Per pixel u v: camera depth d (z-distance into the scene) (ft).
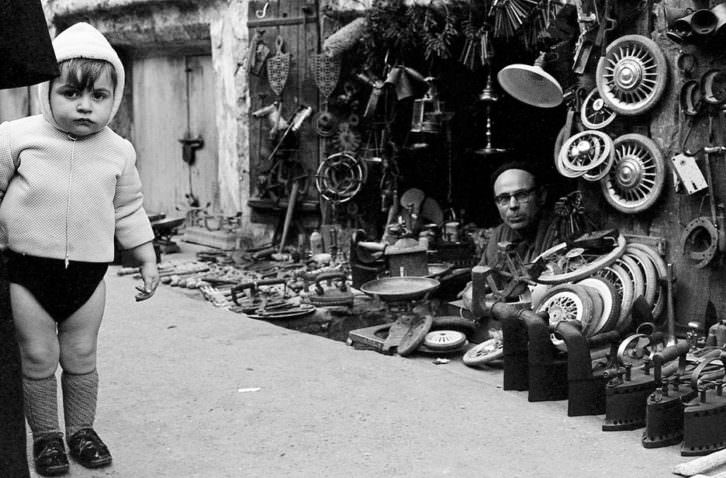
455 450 10.89
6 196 9.66
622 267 15.30
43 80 7.41
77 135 9.77
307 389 13.37
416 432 11.52
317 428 11.71
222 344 16.08
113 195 10.14
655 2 15.24
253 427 11.77
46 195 9.60
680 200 15.06
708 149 14.29
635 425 11.48
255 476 10.19
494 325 15.78
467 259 20.80
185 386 13.56
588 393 12.06
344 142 24.70
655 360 11.34
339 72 24.43
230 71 28.14
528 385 13.03
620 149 15.71
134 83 34.09
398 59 23.62
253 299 19.95
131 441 11.30
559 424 11.76
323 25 25.18
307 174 25.95
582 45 16.21
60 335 10.34
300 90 25.81
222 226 28.66
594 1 15.87
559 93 16.56
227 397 13.01
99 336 16.66
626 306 14.53
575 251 15.58
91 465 10.31
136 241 10.64
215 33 28.73
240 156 28.07
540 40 19.54
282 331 17.08
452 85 24.08
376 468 10.36
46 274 9.78
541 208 17.70
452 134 24.71
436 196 25.04
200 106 31.73
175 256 27.04
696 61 14.60
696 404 10.68
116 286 21.89
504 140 24.53
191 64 31.78
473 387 13.44
